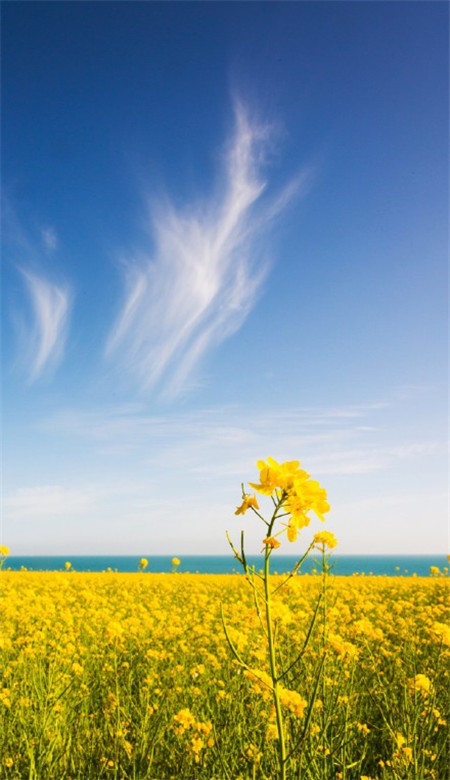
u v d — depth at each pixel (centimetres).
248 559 222
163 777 390
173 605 1157
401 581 1836
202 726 394
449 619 916
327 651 384
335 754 356
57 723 444
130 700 493
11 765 386
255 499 216
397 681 535
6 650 649
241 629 684
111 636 589
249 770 368
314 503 206
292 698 270
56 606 1019
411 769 364
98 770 402
